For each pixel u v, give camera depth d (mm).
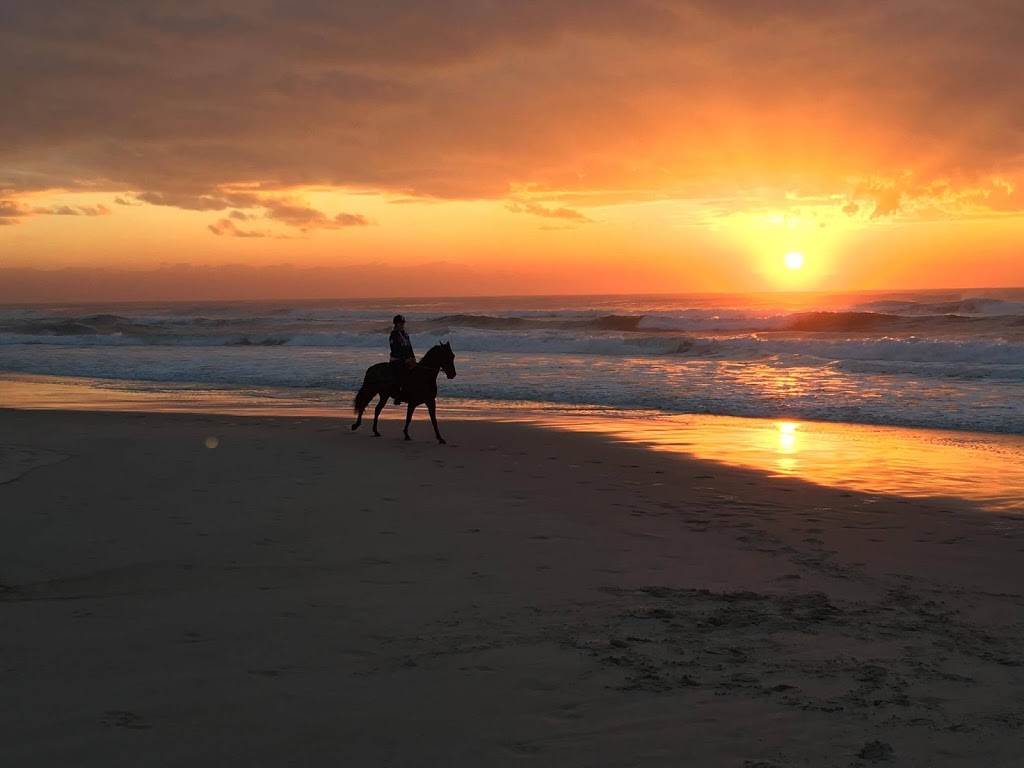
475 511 8930
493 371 27859
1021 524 8570
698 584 6402
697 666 4625
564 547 7508
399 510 8906
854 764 3500
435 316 79938
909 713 4020
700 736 3754
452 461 12070
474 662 4652
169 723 3807
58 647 4809
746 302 112938
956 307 60531
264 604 5746
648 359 31625
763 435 14891
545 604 5812
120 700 4055
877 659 4785
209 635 5066
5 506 8766
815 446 13672
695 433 15125
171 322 70500
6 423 15570
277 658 4684
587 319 63938
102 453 12133
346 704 4059
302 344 46312
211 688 4227
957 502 9594
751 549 7520
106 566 6770
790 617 5555
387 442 13828
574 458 12445
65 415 17047
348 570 6707
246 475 10680
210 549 7309
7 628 5145
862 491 10188
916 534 8141
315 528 8094
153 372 29609
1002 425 15945
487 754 3559
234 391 23562
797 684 4379
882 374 24875
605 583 6383
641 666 4613
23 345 48219
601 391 22234
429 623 5363
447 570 6727
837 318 46125
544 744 3664
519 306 132500
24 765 3371
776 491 10172
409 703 4082
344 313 86188
